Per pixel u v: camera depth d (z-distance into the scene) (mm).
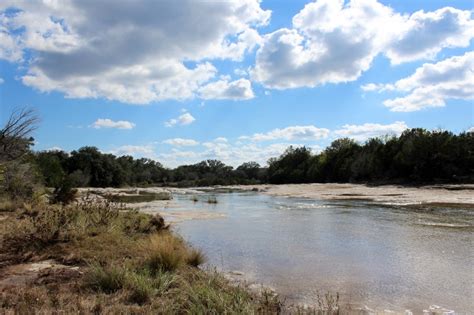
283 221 19516
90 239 10250
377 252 11305
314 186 62625
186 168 142625
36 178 27578
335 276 8703
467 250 11352
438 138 52969
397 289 7680
